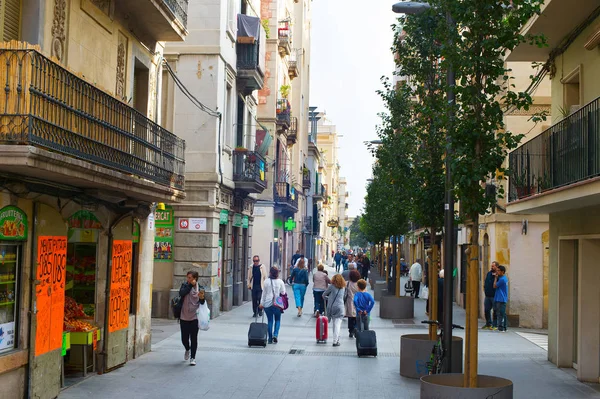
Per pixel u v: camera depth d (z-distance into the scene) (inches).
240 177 1064.8
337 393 471.2
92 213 506.6
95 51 514.9
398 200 823.1
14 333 402.0
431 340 529.0
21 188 389.4
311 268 2618.1
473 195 390.6
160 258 935.0
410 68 627.5
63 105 390.0
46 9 432.1
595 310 531.5
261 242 1494.8
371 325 898.7
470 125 389.4
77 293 537.3
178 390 472.4
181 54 945.5
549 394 478.0
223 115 979.9
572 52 589.0
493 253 912.3
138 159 507.2
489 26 390.6
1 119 351.6
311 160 2652.6
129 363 574.9
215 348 665.6
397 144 800.3
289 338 755.4
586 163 465.7
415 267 1368.1
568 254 595.2
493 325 860.6
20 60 355.9
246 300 1238.9
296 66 1846.7
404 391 478.6
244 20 1080.2
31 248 411.8
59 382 449.1
